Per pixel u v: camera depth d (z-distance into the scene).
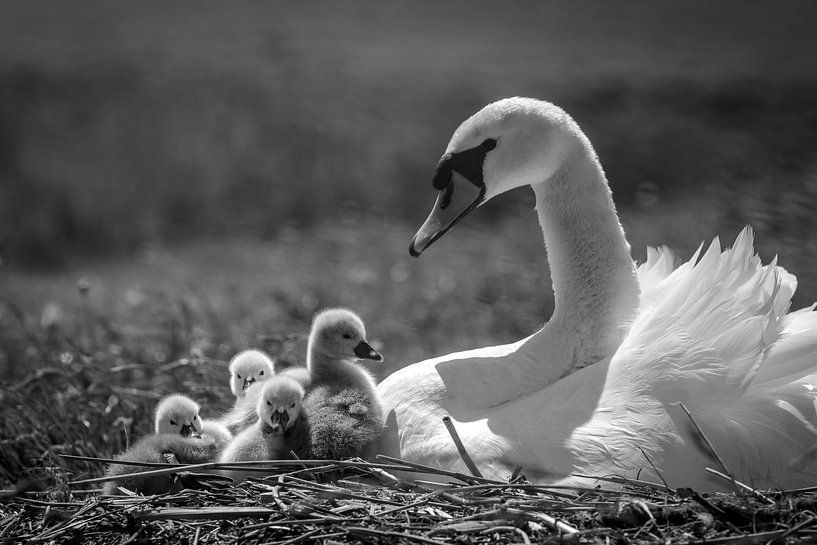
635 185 23.77
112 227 24.89
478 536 6.41
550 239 8.42
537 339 8.16
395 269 19.00
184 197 25.94
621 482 6.77
